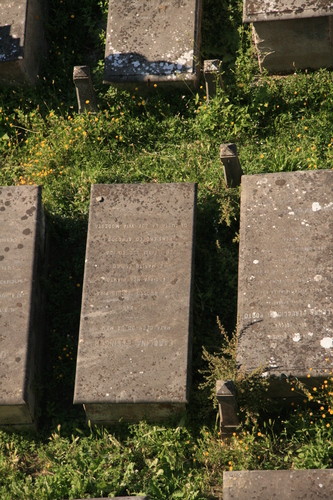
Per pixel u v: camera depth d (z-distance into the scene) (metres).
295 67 17.67
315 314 13.50
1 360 13.74
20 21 17.97
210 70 17.02
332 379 12.95
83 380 13.46
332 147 16.69
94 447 13.58
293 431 13.38
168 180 16.89
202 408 13.58
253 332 13.52
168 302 14.02
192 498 12.67
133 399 13.23
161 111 17.69
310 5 16.58
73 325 15.37
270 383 13.20
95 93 18.02
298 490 11.95
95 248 14.75
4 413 13.70
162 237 14.77
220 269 15.40
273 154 16.84
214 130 17.38
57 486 12.93
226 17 18.83
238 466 12.97
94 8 19.75
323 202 14.66
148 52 17.73
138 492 12.92
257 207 14.87
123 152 17.48
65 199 16.77
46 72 18.89
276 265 14.12
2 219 15.23
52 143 17.66
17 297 14.34
